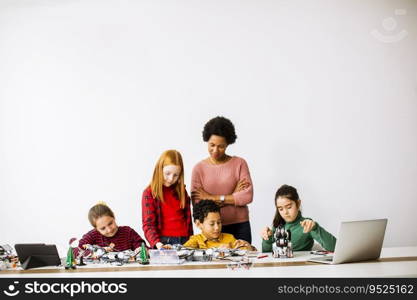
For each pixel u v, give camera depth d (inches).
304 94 165.9
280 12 166.4
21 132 166.6
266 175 164.1
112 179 164.2
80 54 166.9
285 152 164.7
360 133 166.9
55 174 165.2
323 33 167.2
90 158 164.9
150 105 165.0
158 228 117.7
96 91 166.1
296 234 111.8
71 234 163.6
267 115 164.9
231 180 128.2
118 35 166.4
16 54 167.8
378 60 168.6
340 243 83.6
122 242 115.0
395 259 90.7
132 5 166.4
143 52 165.9
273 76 165.6
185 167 164.1
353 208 165.6
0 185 165.8
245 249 107.7
